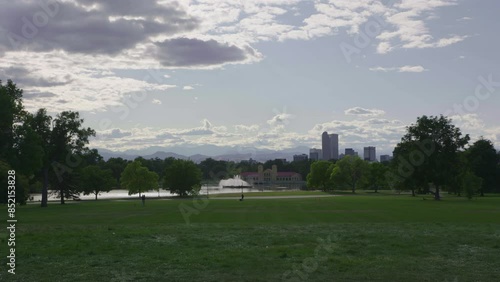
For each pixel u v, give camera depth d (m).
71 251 27.50
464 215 58.78
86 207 89.62
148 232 36.78
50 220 54.25
